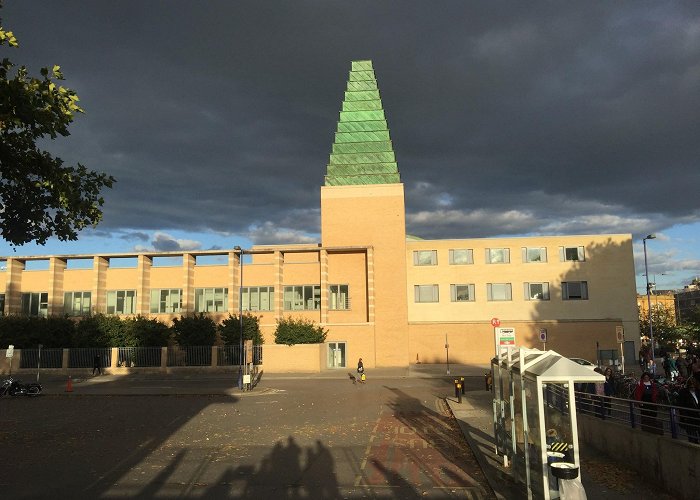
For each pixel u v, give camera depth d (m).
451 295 55.41
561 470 7.29
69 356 44.34
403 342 48.28
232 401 26.42
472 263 55.53
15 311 52.12
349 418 19.78
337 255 50.69
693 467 9.00
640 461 11.11
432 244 56.31
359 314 49.81
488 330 51.06
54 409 23.84
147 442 15.26
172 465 12.26
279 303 48.69
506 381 11.83
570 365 7.83
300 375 41.19
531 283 54.38
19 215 9.16
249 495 9.75
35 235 9.38
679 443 9.48
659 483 10.21
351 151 54.56
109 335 44.69
